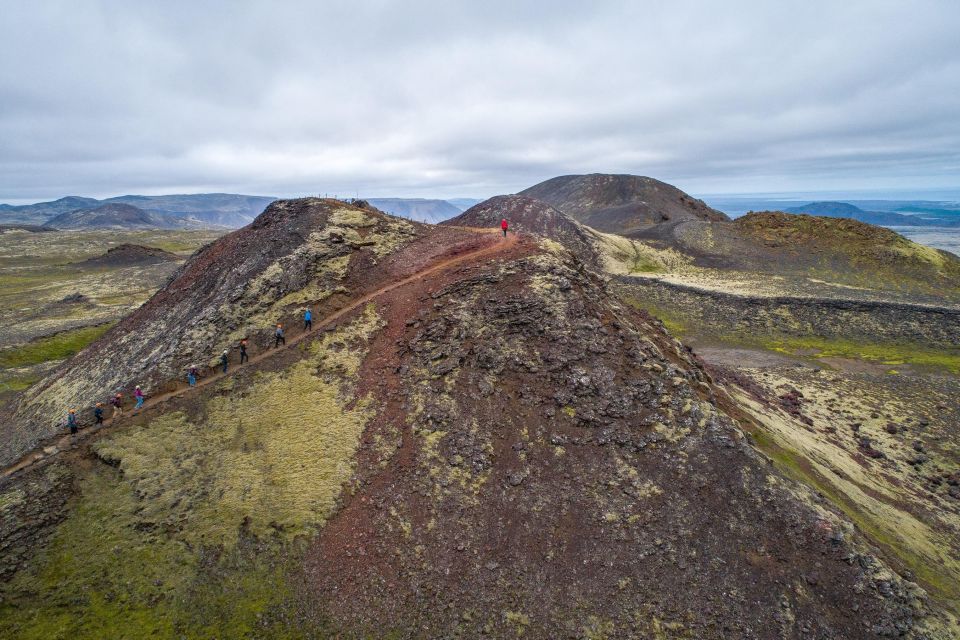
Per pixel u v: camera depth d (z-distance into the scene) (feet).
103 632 101.50
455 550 111.34
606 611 99.45
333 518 119.75
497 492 119.65
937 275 381.81
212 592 107.96
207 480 126.41
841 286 369.71
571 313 151.12
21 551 111.04
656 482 115.55
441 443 130.11
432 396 140.46
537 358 142.51
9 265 575.38
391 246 207.92
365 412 141.90
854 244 438.81
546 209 534.37
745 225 521.24
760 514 106.52
